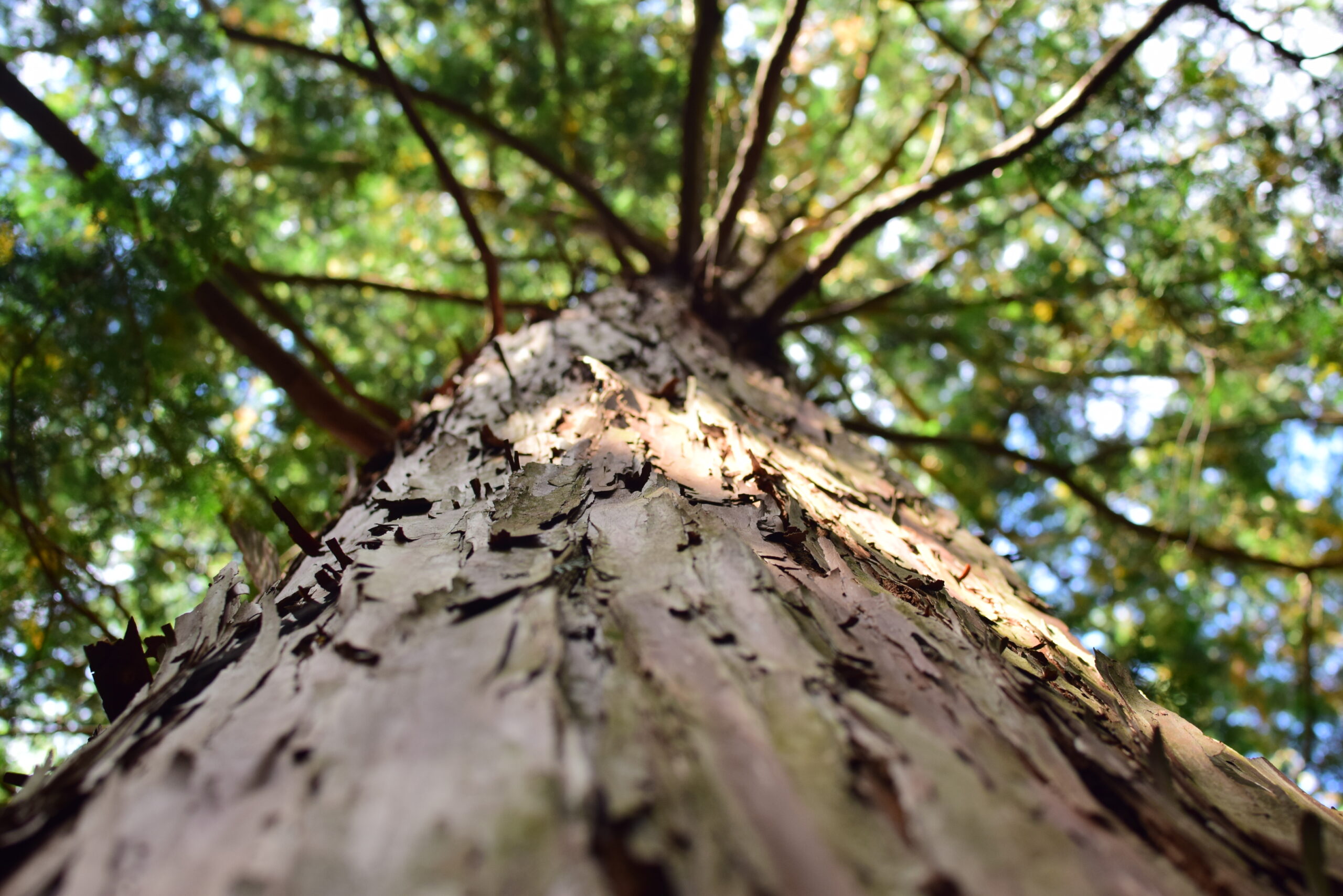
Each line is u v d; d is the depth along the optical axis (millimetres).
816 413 3178
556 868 725
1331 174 3635
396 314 6930
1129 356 6383
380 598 1259
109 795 999
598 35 6363
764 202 6582
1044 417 6566
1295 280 3977
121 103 3785
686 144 4434
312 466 5363
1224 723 6480
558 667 1015
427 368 6828
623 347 2922
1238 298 4270
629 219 7398
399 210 7121
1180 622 6227
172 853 848
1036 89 5129
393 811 822
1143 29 3604
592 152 6492
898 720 1048
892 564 1737
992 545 2607
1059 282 5746
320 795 872
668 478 1712
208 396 3441
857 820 862
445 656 1078
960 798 917
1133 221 4320
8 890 877
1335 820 1294
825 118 7406
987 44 5098
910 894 786
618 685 1012
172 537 4148
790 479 2000
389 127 6137
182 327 3807
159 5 3896
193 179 3494
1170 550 6621
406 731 944
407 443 2613
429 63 6449
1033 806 955
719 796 855
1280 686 6852
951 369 8031
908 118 7172
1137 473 7055
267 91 5918
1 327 3084
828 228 7332
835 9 6973
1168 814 1078
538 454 1931
